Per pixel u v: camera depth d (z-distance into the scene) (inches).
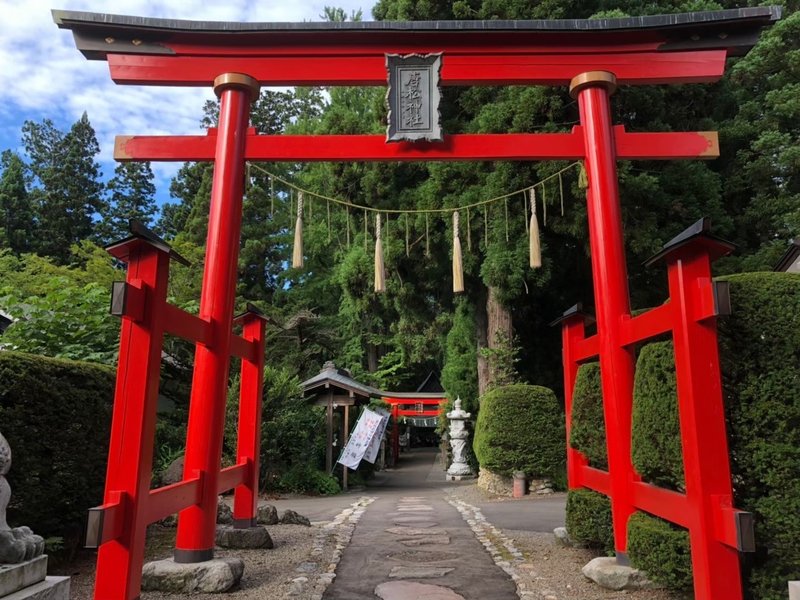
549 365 503.2
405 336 749.3
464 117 462.9
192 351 411.5
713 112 511.8
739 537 94.9
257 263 948.6
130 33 194.2
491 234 404.2
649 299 436.8
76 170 1142.3
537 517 290.2
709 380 105.7
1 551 94.3
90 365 185.3
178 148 198.4
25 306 285.9
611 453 160.9
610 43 200.4
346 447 511.8
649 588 144.9
